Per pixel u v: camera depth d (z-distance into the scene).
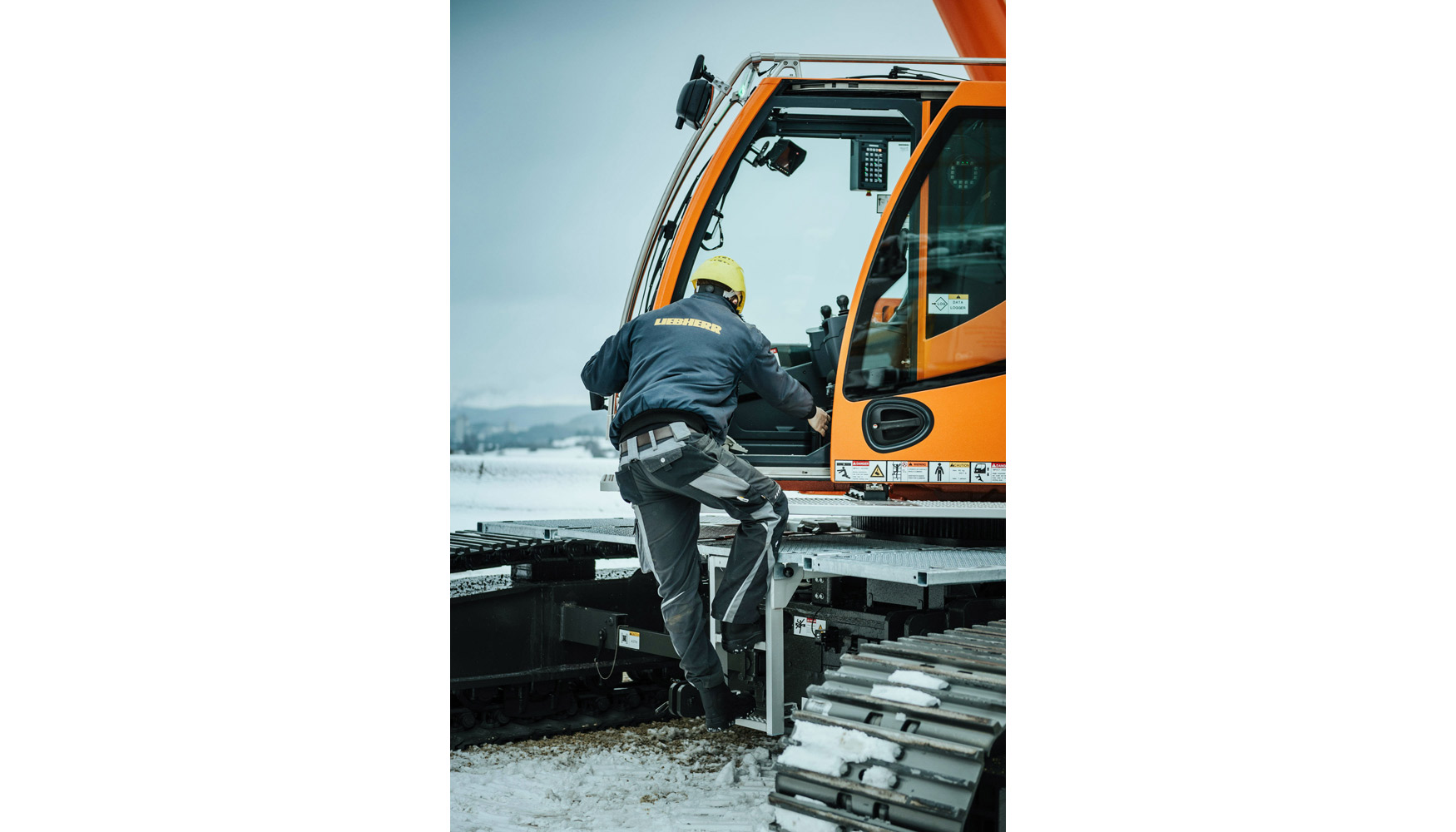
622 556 4.05
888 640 2.77
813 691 2.25
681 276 3.27
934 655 2.30
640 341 2.93
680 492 2.80
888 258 3.05
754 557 2.82
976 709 2.03
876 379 3.04
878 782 1.97
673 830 2.68
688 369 2.82
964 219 3.05
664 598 2.96
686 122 3.37
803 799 2.10
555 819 2.78
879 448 3.02
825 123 3.34
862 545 3.19
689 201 3.31
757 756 3.34
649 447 2.76
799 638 2.96
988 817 2.20
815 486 3.23
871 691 2.19
